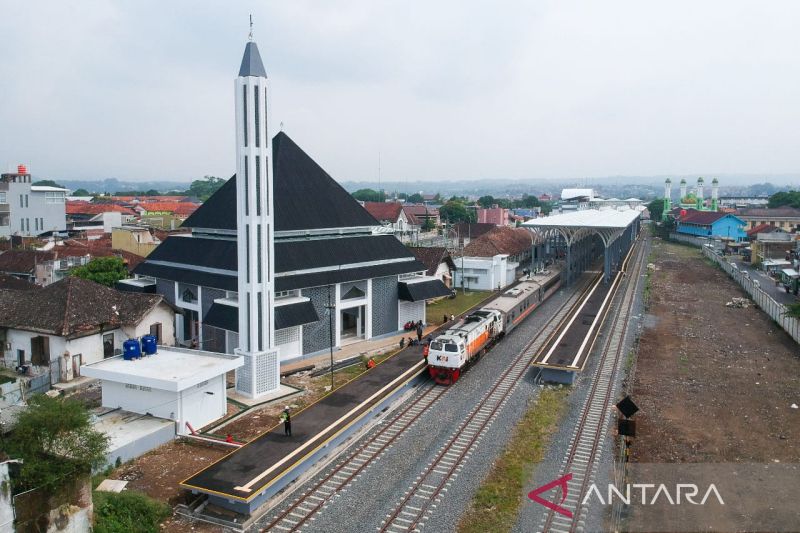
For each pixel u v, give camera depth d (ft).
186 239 177.68
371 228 188.44
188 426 106.52
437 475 90.12
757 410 117.19
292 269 151.53
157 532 76.07
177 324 168.25
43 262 223.92
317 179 178.29
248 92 118.83
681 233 538.88
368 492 85.25
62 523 68.54
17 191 315.78
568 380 132.87
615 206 540.93
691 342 171.73
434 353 132.98
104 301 147.84
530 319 204.03
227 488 80.18
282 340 147.74
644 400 122.62
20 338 138.62
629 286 276.41
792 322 174.91
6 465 62.03
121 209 440.45
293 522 77.92
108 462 91.97
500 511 79.66
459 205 606.96
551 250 344.08
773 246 322.34
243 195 122.11
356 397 117.08
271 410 119.55
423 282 186.60
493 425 109.29
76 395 125.90
